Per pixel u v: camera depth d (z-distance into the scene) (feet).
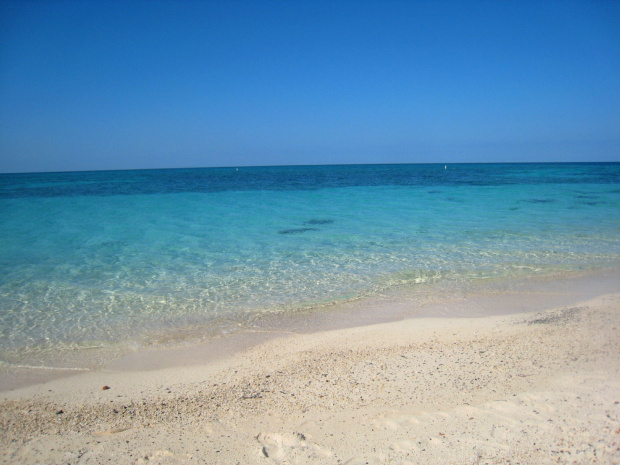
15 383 17.92
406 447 12.23
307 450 12.39
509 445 12.02
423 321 24.30
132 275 34.12
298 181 162.20
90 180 196.03
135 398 16.37
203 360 20.03
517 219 59.52
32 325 24.41
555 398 14.47
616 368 16.58
